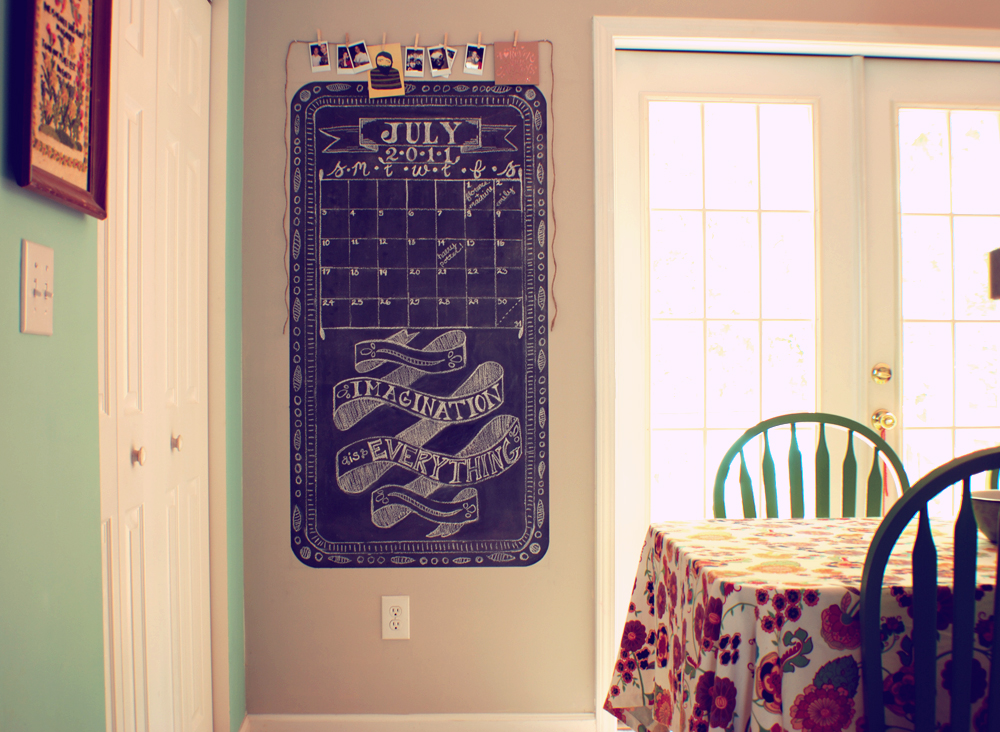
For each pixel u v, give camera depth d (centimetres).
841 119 204
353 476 188
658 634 127
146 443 131
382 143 189
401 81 188
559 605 189
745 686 96
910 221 206
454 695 188
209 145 171
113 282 116
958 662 90
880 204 204
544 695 189
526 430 189
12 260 77
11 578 76
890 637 96
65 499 89
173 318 147
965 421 206
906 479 161
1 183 75
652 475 202
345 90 189
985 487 209
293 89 188
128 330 124
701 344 203
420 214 189
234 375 179
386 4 189
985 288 206
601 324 189
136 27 128
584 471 190
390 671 188
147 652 131
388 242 188
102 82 97
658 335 202
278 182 188
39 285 83
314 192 188
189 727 155
